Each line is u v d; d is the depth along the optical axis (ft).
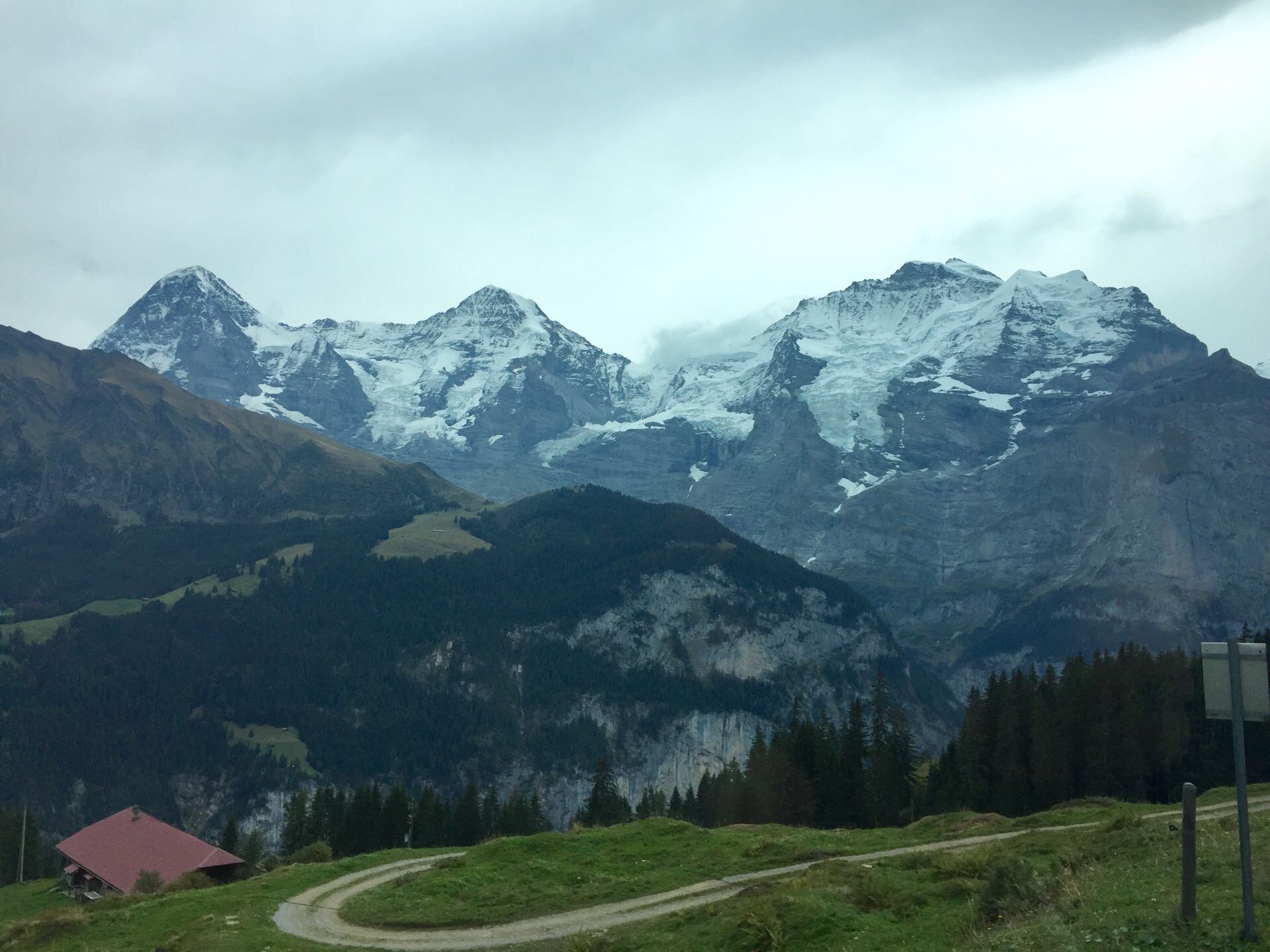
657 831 196.54
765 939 116.16
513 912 152.56
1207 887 96.89
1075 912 98.53
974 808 418.51
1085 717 408.46
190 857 309.63
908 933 109.60
